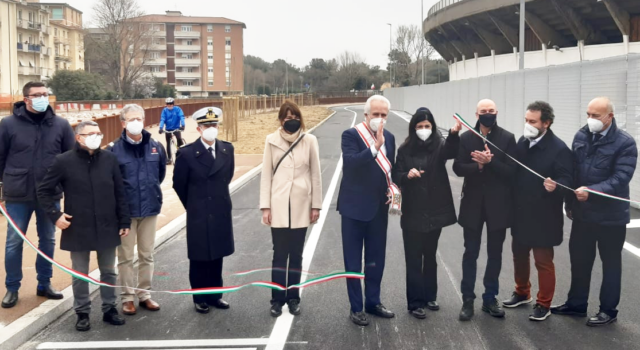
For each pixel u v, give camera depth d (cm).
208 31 11544
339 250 839
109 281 575
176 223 988
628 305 605
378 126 545
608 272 549
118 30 7594
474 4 4519
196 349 515
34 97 587
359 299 568
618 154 535
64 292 636
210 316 595
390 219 1055
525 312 590
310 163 600
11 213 596
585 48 3862
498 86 2227
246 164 1786
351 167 555
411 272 580
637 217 1034
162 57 11538
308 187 592
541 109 545
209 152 600
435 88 3712
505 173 554
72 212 550
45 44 7906
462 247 848
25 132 594
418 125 562
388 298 636
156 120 3547
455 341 522
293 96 6719
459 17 4781
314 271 738
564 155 552
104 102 5216
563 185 541
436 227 566
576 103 1432
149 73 9369
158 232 922
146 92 8394
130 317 595
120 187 570
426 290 595
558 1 3694
